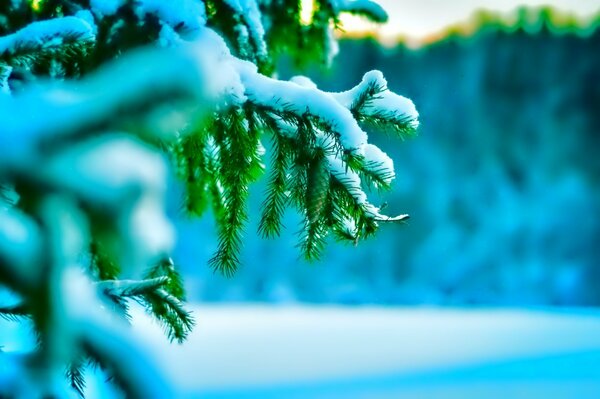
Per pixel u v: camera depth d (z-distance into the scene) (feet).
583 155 59.98
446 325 41.39
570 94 60.54
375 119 4.61
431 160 62.69
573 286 59.41
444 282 61.98
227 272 4.92
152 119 2.50
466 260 61.82
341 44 52.65
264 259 62.39
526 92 61.57
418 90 61.21
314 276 62.80
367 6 8.33
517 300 60.54
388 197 63.05
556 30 60.85
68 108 2.33
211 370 20.49
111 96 2.31
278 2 8.01
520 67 61.41
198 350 25.57
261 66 6.32
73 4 5.07
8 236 2.33
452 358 26.05
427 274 62.49
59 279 2.36
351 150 4.32
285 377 20.16
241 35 6.07
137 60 2.42
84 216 2.43
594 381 21.09
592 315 50.29
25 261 2.31
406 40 59.88
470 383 20.43
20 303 3.19
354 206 4.50
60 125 2.29
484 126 61.98
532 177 61.21
